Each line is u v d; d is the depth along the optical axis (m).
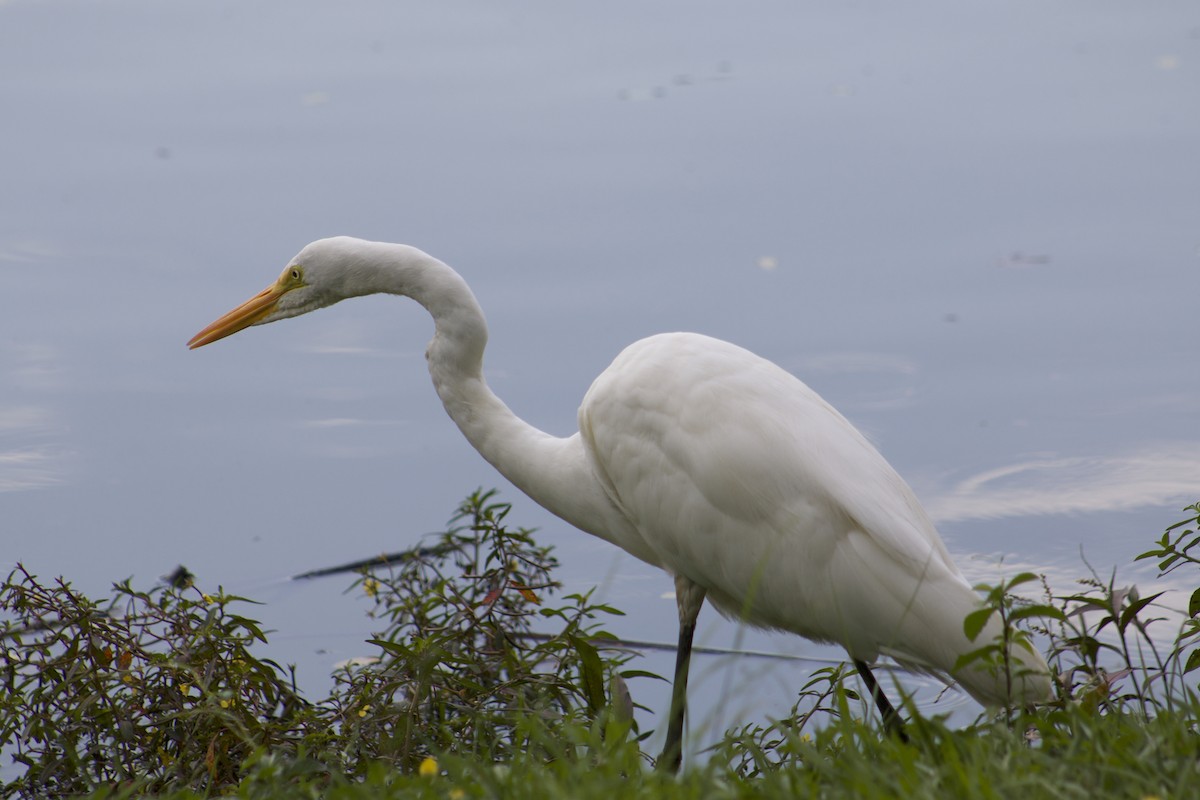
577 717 8.38
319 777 8.05
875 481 8.17
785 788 5.96
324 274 9.96
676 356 8.69
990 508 13.72
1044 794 5.65
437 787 6.38
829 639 8.45
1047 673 7.15
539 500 9.86
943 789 5.82
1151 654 10.74
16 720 8.69
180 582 12.36
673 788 5.91
